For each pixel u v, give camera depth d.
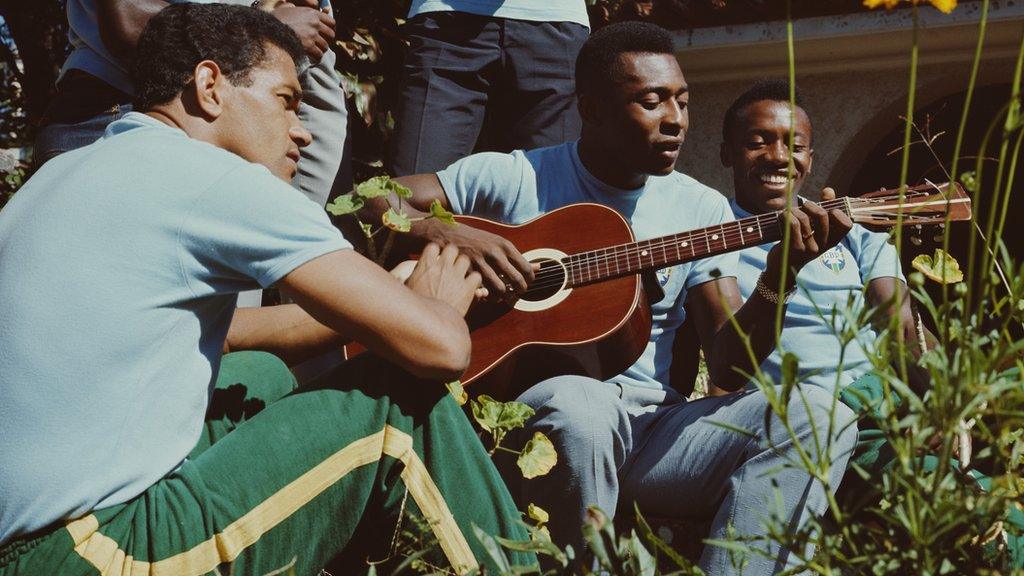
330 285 2.20
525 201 3.59
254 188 2.21
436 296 2.55
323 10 3.70
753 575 2.76
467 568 2.17
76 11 3.28
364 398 2.23
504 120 4.33
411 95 4.26
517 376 3.34
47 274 2.09
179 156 2.21
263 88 2.47
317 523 2.17
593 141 3.57
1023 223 8.58
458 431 2.26
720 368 3.28
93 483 2.03
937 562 1.58
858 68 6.55
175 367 2.16
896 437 1.59
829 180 6.70
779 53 6.39
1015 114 1.59
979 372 1.55
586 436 2.89
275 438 2.16
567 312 3.31
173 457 2.14
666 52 3.55
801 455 1.61
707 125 6.84
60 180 2.20
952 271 2.53
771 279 3.14
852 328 1.62
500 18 4.22
